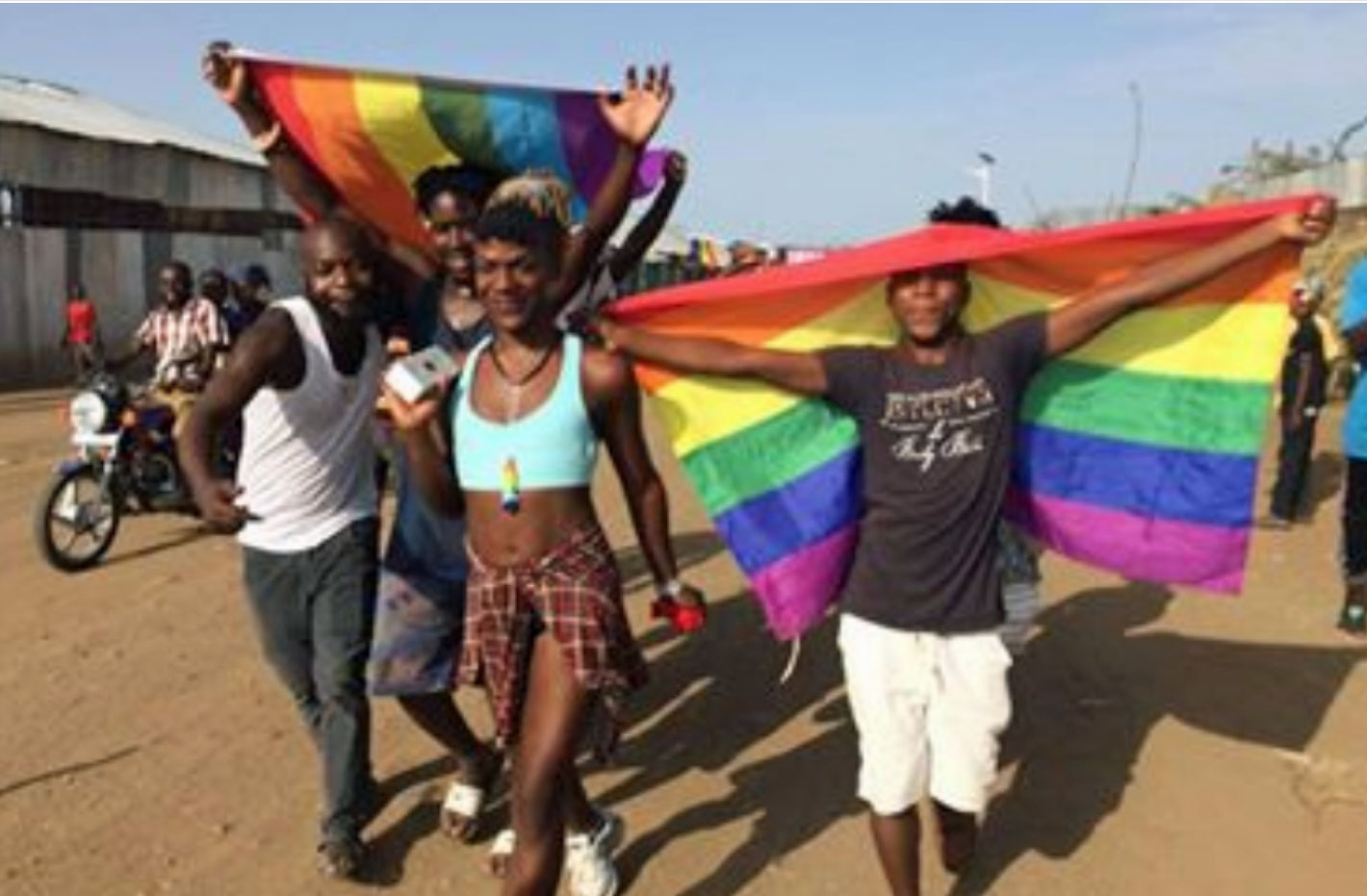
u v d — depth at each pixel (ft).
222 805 16.79
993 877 15.16
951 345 13.42
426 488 12.80
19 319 73.82
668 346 14.06
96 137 77.25
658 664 22.41
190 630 23.99
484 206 14.08
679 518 35.53
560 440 12.14
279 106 15.72
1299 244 13.57
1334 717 19.83
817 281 13.61
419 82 15.21
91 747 18.53
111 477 29.68
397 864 15.33
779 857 15.64
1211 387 14.42
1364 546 23.52
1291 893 14.85
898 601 13.25
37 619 24.76
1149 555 14.94
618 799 17.19
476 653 12.55
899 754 13.32
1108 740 19.04
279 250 98.48
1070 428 14.82
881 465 13.38
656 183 17.04
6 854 15.42
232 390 13.46
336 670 14.80
